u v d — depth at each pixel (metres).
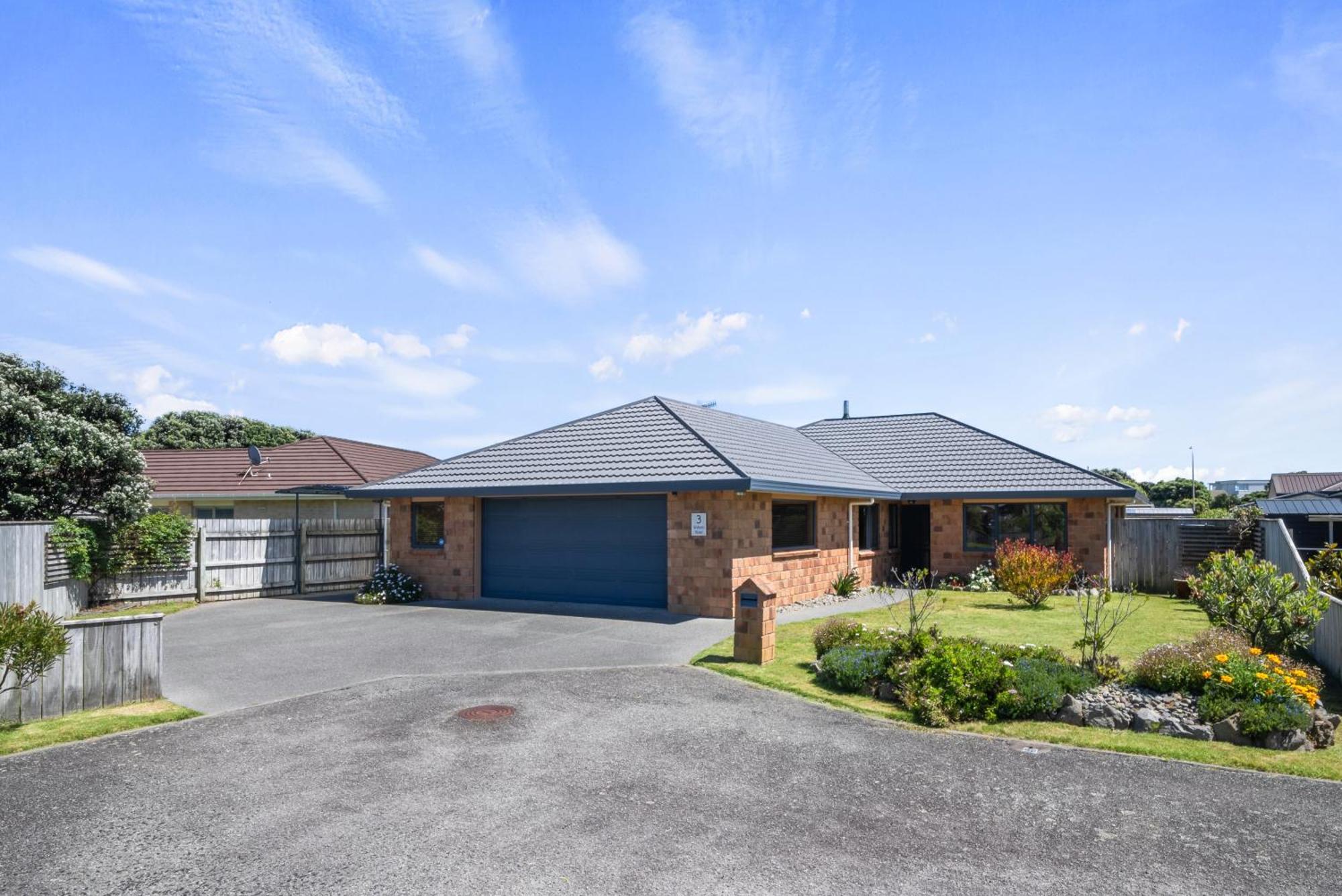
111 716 8.38
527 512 17.73
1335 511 21.27
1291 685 8.07
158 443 46.75
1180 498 66.31
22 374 18.50
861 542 22.72
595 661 11.16
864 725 8.21
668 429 18.03
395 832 5.55
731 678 10.17
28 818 5.82
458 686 9.73
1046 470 22.08
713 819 5.81
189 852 5.27
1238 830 5.71
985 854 5.31
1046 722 8.27
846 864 5.12
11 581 14.05
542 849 5.29
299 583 20.48
